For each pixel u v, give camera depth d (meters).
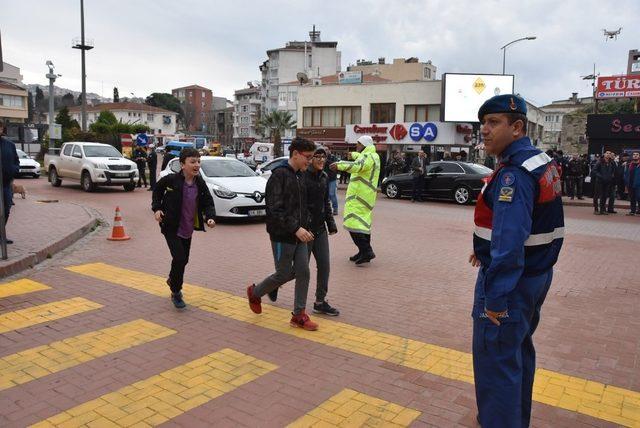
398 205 17.83
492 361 2.76
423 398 3.73
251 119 100.19
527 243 2.71
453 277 7.32
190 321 5.27
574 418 3.50
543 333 5.15
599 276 7.60
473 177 18.05
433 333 5.05
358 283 6.92
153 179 19.80
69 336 4.82
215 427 3.31
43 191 19.03
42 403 3.59
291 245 4.94
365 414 3.49
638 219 15.31
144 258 8.21
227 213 11.91
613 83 25.08
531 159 2.64
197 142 69.19
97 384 3.88
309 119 44.19
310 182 5.29
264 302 5.97
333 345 4.70
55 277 6.91
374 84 41.41
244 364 4.26
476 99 33.38
